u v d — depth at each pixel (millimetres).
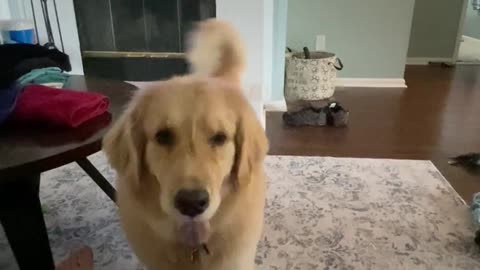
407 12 3428
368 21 3475
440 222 1681
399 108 3045
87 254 900
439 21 4383
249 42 2654
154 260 1041
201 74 1238
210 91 906
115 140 937
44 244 1192
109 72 2982
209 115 867
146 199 940
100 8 2828
